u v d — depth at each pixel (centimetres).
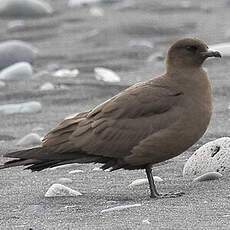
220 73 2158
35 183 1309
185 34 2719
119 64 2355
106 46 2612
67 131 1197
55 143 1191
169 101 1180
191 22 2883
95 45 2638
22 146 1575
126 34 2744
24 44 2367
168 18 2938
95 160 1190
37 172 1380
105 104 1204
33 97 1981
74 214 1102
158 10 3119
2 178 1350
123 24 2816
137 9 3145
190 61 1209
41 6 3105
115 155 1181
